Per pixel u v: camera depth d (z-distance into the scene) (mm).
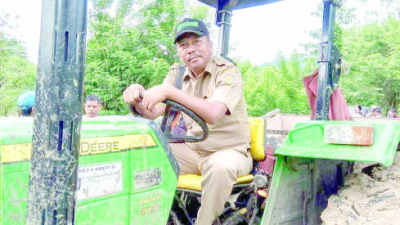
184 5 10539
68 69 876
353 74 12898
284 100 9648
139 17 10320
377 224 1686
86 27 918
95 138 1292
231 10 3188
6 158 1093
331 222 1819
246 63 11258
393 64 12648
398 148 2076
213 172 1928
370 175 1974
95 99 4324
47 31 871
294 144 1970
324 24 2609
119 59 9133
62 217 881
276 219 1952
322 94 2578
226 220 2146
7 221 1085
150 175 1483
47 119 869
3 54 8234
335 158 1778
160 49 9969
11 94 7590
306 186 2104
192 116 1776
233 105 2051
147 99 1670
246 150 2264
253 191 2219
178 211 2164
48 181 871
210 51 2287
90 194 1262
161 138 1546
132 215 1406
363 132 1750
